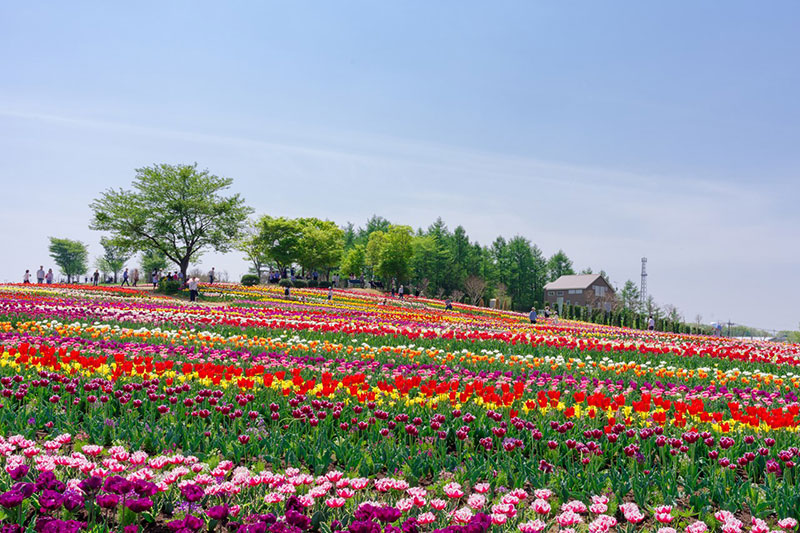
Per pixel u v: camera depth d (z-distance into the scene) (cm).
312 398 754
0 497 367
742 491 504
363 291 5631
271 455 554
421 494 436
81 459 457
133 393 717
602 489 508
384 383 755
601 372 1143
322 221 8306
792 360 1436
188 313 2019
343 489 430
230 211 5022
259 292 4275
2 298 2370
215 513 386
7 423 592
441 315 3375
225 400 722
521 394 798
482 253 10650
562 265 12112
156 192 4862
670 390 966
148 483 405
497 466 547
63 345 1055
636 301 8412
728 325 6456
